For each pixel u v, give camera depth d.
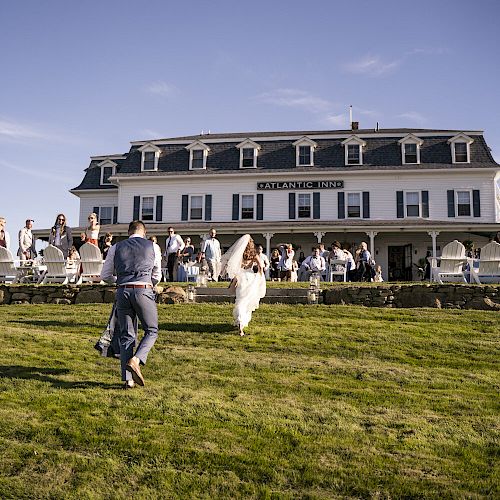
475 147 33.75
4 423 5.27
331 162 34.38
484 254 16.11
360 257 21.14
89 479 4.35
